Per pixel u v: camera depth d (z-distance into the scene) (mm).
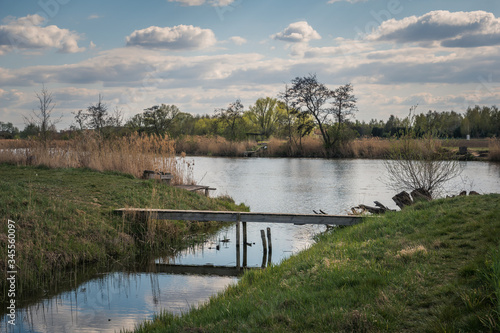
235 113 79438
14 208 11969
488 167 36531
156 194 16906
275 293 7121
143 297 9133
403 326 5457
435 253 7820
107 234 12695
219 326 5957
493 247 7316
